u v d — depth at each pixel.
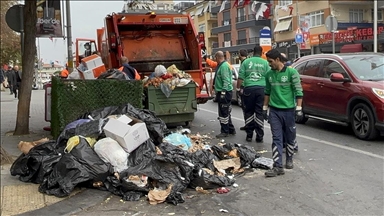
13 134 9.88
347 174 6.39
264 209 5.11
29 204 5.33
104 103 7.94
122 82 8.05
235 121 11.74
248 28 44.19
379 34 29.75
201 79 11.38
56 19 16.11
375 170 6.55
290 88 6.50
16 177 6.45
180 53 11.88
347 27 38.41
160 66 10.02
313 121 11.46
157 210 5.16
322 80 9.88
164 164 5.83
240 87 8.77
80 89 7.78
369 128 8.49
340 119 9.34
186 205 5.30
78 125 6.54
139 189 5.56
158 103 9.77
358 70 9.20
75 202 5.36
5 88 37.41
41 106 17.39
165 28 11.80
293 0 42.44
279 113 6.52
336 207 5.11
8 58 39.16
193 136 8.91
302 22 35.25
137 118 7.10
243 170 6.63
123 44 11.39
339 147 8.17
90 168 5.68
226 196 5.60
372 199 5.32
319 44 36.09
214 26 47.03
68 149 6.08
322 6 39.53
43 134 9.92
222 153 6.98
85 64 9.22
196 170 5.86
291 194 5.61
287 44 43.09
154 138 6.97
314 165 6.94
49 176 5.81
